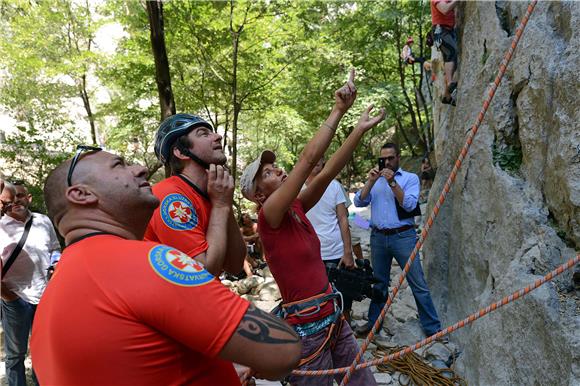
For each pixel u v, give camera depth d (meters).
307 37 10.35
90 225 1.15
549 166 2.85
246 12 8.42
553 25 3.05
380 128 16.97
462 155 1.73
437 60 6.38
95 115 11.60
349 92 2.08
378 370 3.75
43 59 11.08
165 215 1.63
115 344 0.96
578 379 2.13
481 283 3.69
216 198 1.71
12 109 11.69
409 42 7.28
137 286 0.98
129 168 1.23
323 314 2.36
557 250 2.68
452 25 5.04
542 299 2.46
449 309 4.36
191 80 9.59
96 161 1.19
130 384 0.97
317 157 2.07
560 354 2.27
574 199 2.53
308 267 2.37
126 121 10.10
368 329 4.34
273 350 1.04
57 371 0.98
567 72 2.65
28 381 3.80
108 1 9.78
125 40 10.21
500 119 3.53
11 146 8.22
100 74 10.42
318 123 14.37
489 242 3.52
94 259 1.03
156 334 0.98
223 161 1.83
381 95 11.87
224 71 9.42
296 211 2.46
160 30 6.23
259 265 6.64
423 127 13.79
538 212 2.94
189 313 0.97
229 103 9.87
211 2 8.24
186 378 1.03
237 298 1.05
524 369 2.55
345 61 11.88
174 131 1.77
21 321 3.34
